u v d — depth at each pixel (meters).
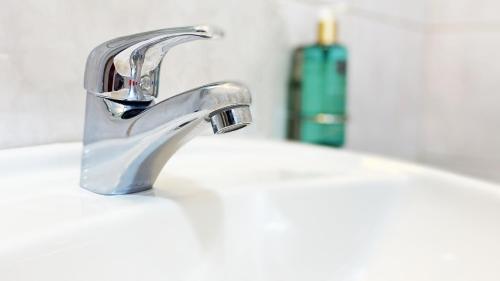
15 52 0.35
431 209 0.45
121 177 0.33
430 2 0.90
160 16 0.44
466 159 0.89
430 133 0.92
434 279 0.41
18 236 0.25
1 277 0.23
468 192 0.43
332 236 0.43
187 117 0.29
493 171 0.86
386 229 0.45
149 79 0.32
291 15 0.60
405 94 0.87
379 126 0.80
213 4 0.50
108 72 0.31
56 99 0.37
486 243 0.40
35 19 0.36
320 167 0.48
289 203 0.41
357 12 0.72
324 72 0.60
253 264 0.38
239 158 0.48
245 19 0.54
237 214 0.38
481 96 0.87
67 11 0.37
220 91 0.28
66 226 0.27
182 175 0.41
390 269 0.43
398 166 0.49
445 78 0.90
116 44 0.30
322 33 0.60
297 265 0.40
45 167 0.36
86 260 0.28
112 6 0.40
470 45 0.87
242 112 0.28
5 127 0.35
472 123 0.88
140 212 0.31
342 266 0.43
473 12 0.86
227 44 0.51
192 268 0.34
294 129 0.62
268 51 0.57
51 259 0.26
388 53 0.81
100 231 0.29
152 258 0.32
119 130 0.32
